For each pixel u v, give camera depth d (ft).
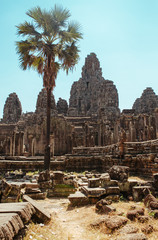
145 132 103.50
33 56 64.49
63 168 73.15
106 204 25.58
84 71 337.72
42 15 60.49
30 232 17.11
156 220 20.49
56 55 67.05
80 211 26.40
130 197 29.37
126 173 31.99
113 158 57.88
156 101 226.58
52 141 92.27
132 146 54.95
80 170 70.85
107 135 110.11
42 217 20.83
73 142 117.39
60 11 61.82
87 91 310.86
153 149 48.67
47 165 59.52
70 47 66.13
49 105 63.36
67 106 302.45
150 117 105.81
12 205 18.93
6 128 203.10
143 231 18.25
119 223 19.38
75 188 37.65
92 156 71.97
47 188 37.27
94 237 18.20
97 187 31.27
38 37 60.90
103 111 199.41
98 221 20.74
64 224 22.20
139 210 22.07
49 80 63.10
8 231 13.67
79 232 19.76
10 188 28.35
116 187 30.30
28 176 55.36
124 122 105.19
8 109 268.82
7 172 68.18
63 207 29.50
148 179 44.80
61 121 138.62
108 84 228.22
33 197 34.76
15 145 103.55
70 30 64.08
